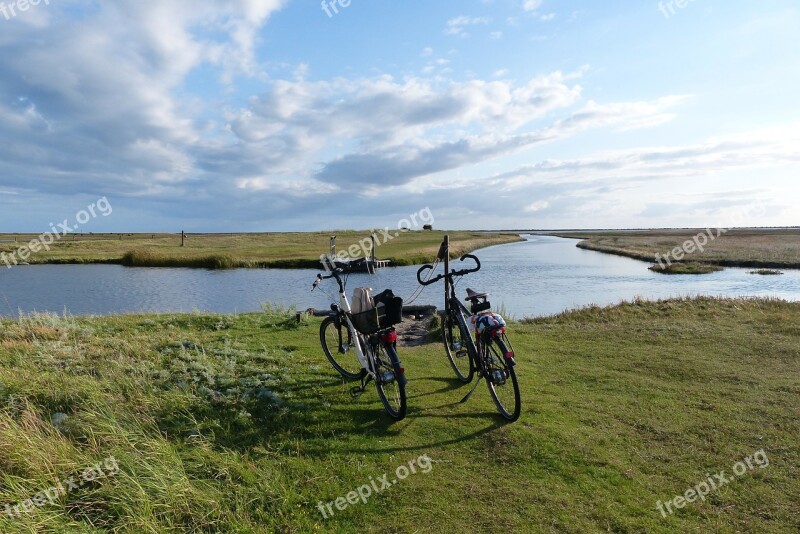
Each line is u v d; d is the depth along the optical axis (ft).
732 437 16.83
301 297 75.97
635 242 240.32
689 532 11.93
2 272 119.24
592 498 13.35
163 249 184.03
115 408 17.37
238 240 261.65
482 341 19.70
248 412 18.37
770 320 36.76
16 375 19.58
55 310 63.16
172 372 21.88
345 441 16.72
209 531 12.16
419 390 21.88
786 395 20.68
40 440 14.61
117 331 31.94
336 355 27.14
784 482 14.07
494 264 138.62
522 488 13.85
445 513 12.74
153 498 12.89
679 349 28.63
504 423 18.06
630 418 18.40
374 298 20.25
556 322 41.93
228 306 67.82
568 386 22.44
